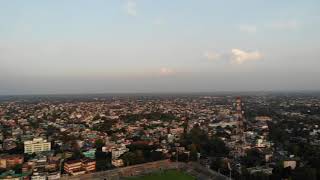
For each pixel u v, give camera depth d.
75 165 198.75
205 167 183.50
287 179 173.75
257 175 174.62
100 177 171.38
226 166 193.50
